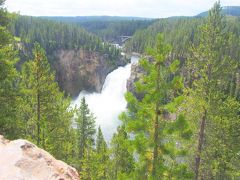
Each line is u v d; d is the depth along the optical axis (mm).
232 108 25000
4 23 21500
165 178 14055
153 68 13117
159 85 13133
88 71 124125
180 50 94000
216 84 23750
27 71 28609
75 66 124562
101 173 34750
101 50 129375
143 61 13281
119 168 30078
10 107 21422
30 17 151375
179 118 13508
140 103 13539
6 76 21156
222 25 23859
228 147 25797
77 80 124000
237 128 25469
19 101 22469
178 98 13273
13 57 22734
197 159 24875
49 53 122750
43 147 28859
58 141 31859
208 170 27031
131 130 13664
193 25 134375
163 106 13375
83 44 130625
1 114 20672
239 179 27844
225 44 24391
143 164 14117
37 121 27125
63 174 9297
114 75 120375
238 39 88375
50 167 9156
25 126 27828
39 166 9008
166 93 13508
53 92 27281
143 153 13859
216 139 25344
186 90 24859
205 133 25344
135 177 14055
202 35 24062
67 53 125438
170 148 13883
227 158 26234
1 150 9422
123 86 111562
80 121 48344
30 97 27234
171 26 170875
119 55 134125
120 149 29750
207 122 24844
